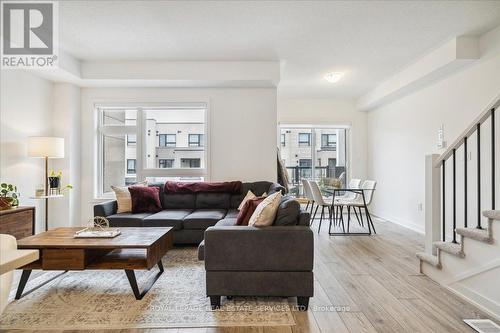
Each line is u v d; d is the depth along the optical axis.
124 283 2.59
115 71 4.18
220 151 4.65
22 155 3.77
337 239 4.13
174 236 3.60
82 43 3.57
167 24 3.09
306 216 2.29
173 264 3.09
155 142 4.83
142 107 4.68
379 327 1.87
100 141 4.81
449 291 2.40
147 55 3.97
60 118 4.35
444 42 3.46
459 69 3.65
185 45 3.63
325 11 2.81
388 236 4.31
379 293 2.37
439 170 2.80
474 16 2.87
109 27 3.16
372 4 2.68
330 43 3.54
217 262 2.12
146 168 4.77
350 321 1.95
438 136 4.13
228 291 2.11
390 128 5.52
